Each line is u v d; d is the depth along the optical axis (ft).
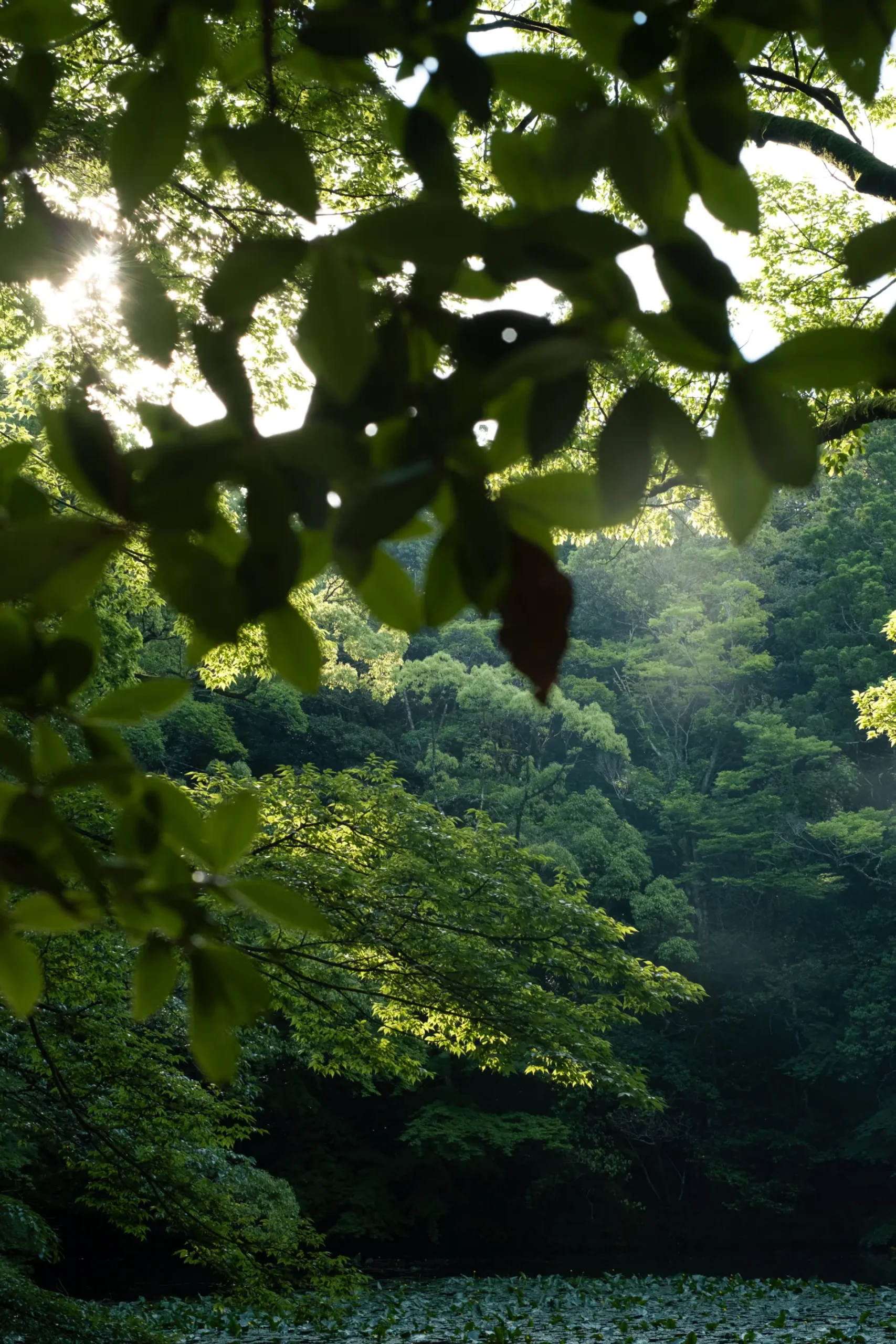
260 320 13.87
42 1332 18.80
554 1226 74.69
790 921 86.84
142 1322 20.66
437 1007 21.08
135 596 22.77
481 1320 40.96
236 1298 20.93
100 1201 21.48
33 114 1.67
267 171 1.49
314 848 20.72
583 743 92.48
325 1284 21.31
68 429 1.35
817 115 24.44
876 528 92.22
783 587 101.04
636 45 1.53
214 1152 22.65
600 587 100.42
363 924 19.57
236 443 1.35
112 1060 20.07
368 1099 72.79
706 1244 75.61
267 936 19.88
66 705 1.60
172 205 10.42
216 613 1.40
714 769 95.30
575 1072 21.42
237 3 1.58
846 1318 40.16
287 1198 24.82
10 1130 20.84
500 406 1.39
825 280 25.62
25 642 1.55
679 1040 82.33
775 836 84.74
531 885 21.34
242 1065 22.39
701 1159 76.69
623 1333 37.52
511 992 20.97
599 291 1.36
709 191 1.54
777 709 93.15
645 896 77.82
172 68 1.57
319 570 1.46
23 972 1.72
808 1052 79.61
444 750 87.15
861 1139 76.69
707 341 1.37
